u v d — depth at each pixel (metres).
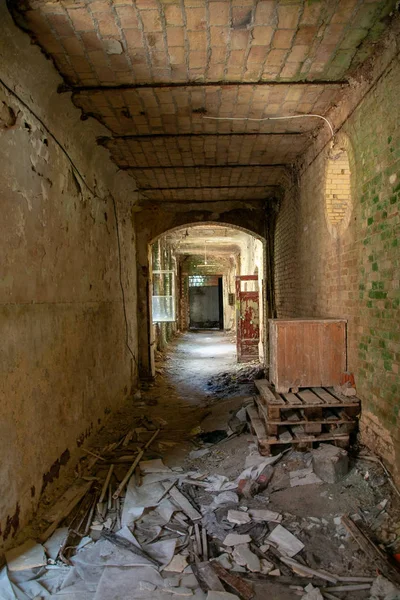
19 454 2.80
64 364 3.78
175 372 9.42
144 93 3.72
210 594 2.22
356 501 2.95
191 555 2.58
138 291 8.12
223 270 20.11
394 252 2.94
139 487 3.50
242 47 3.05
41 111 3.36
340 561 2.46
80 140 4.42
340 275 4.09
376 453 3.28
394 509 2.77
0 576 2.38
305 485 3.21
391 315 3.02
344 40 2.97
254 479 3.37
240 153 5.40
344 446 3.57
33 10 2.61
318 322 3.93
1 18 2.59
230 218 8.30
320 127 4.54
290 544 2.62
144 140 4.85
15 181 2.86
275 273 7.83
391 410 3.04
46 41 2.93
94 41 2.96
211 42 2.99
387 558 2.42
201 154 5.41
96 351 4.93
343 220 3.99
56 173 3.70
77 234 4.30
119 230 6.48
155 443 4.68
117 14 2.67
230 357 11.70
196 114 4.18
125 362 6.71
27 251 3.03
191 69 3.35
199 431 5.06
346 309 3.94
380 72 3.08
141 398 6.86
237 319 10.31
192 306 24.41
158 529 2.88
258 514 2.95
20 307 2.89
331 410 3.84
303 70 3.37
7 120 2.76
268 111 4.13
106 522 2.99
